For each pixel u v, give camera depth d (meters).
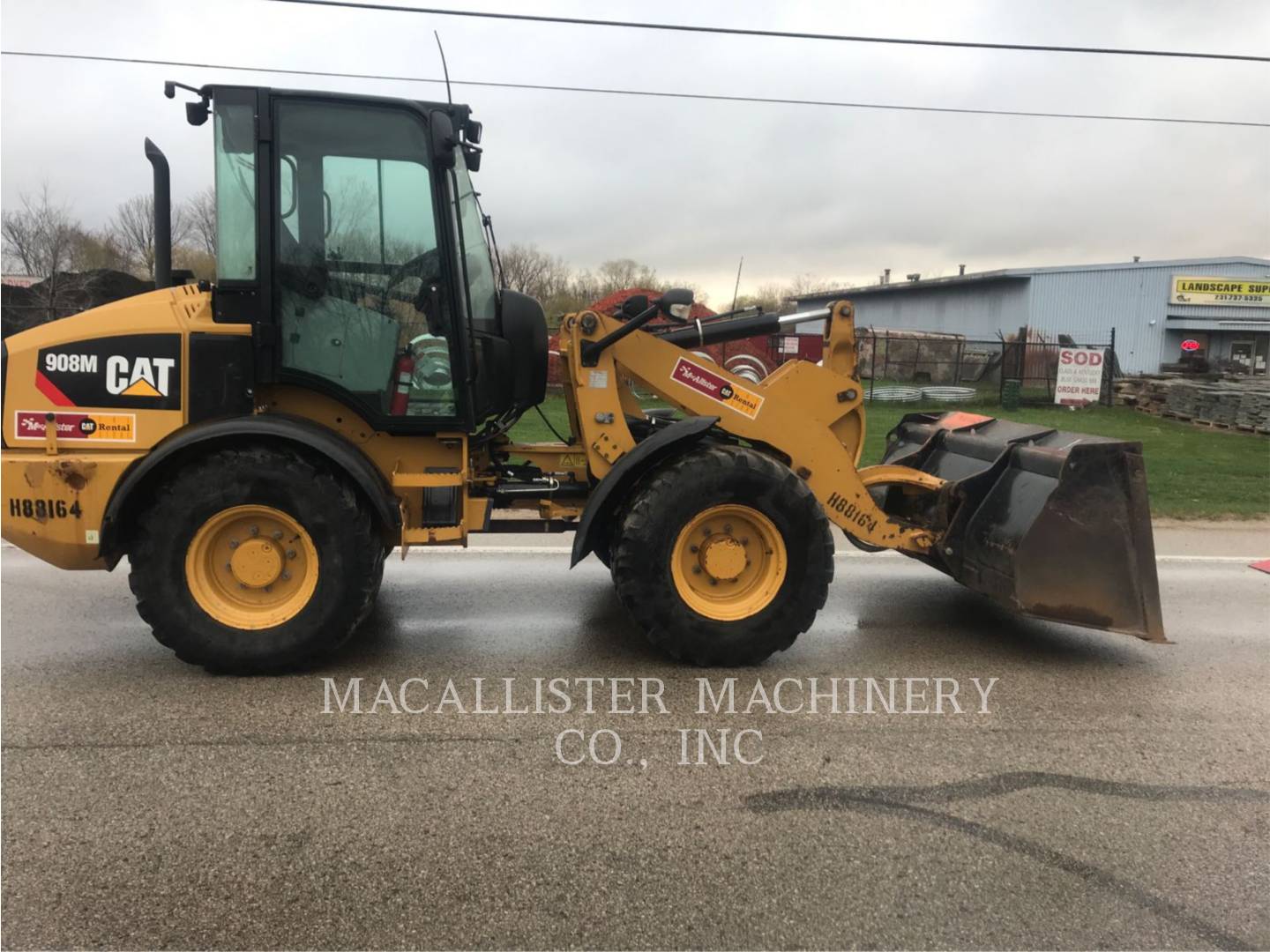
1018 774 3.09
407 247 3.91
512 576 5.60
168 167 4.12
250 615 3.77
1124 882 2.47
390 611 4.81
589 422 4.26
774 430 4.38
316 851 2.52
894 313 40.50
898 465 5.27
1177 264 33.47
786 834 2.68
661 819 2.74
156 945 2.12
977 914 2.32
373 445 4.08
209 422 3.70
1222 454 13.36
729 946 2.18
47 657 4.00
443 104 3.92
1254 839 2.71
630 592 3.89
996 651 4.39
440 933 2.19
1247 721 3.58
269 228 3.71
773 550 4.04
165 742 3.16
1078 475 4.07
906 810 2.83
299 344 3.85
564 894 2.36
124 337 3.65
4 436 3.63
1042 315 33.50
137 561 3.63
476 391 4.29
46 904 2.26
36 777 2.90
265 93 3.66
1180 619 5.06
